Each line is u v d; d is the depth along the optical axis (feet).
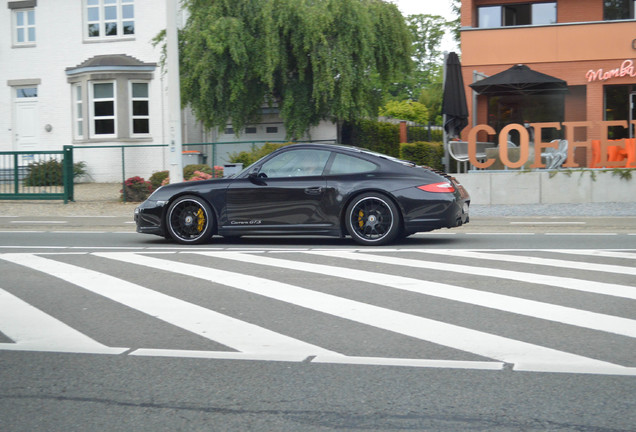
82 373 13.93
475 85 63.52
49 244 34.24
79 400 12.38
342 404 11.98
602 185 52.70
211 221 32.71
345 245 32.32
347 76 68.59
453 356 14.71
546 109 73.26
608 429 10.75
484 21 77.41
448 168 62.54
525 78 62.44
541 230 38.63
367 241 31.24
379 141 82.99
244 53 67.77
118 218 50.47
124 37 85.10
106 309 19.49
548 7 75.97
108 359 14.87
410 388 12.75
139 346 15.84
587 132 70.59
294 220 31.68
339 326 17.34
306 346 15.64
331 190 31.24
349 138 81.92
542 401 11.98
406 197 30.60
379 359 14.56
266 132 86.58
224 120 71.51
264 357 14.83
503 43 71.97
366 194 31.01
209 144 66.18
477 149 61.11
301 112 71.92
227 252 30.12
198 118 72.43
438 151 78.74
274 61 67.62
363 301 20.04
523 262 26.50
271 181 31.96
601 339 15.85
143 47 84.69
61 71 86.84
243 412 11.68
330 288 21.90
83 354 15.26
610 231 37.68
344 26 69.15
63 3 86.58
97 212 55.31
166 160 83.92
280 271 25.04
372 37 69.46
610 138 72.18
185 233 33.27
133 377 13.64
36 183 61.05
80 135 86.38
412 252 29.35
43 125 87.66
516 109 74.02
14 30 88.63
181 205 33.17
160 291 21.81
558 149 54.90
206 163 71.77
